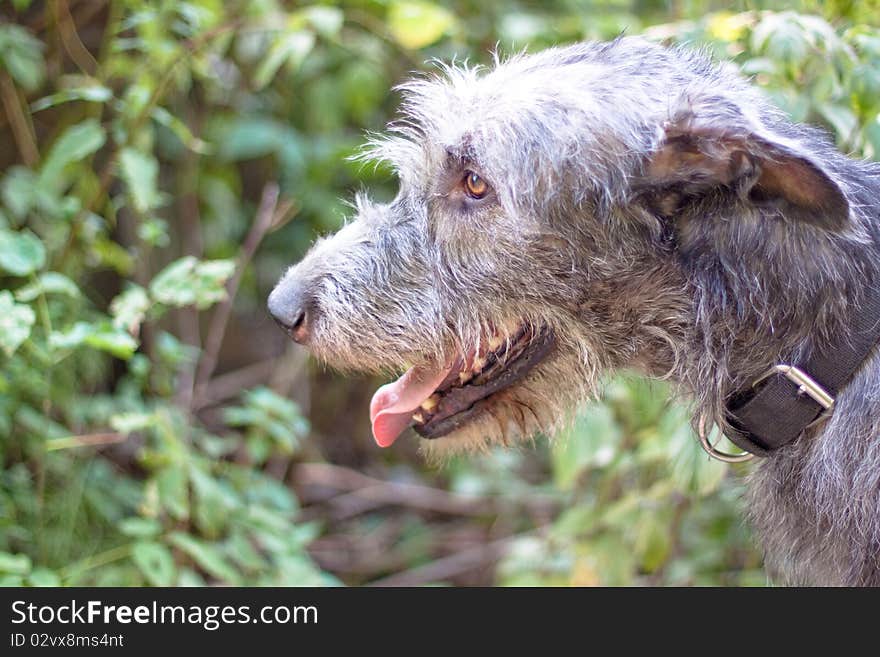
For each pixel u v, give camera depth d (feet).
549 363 5.08
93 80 6.07
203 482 5.57
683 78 4.89
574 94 4.84
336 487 7.47
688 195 4.78
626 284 4.89
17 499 5.79
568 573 6.09
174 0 5.88
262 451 5.94
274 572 5.88
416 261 5.05
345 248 5.14
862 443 4.72
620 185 4.78
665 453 5.58
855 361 4.73
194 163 6.89
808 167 4.52
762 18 5.41
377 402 5.19
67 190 6.56
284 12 6.70
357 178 7.13
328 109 6.89
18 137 6.37
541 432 5.21
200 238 7.06
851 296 4.72
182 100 6.84
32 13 6.53
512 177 4.84
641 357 4.99
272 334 7.59
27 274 5.46
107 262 6.36
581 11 6.83
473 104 4.96
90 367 6.21
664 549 5.84
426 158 5.02
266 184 7.37
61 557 5.80
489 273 4.95
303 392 7.41
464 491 6.85
